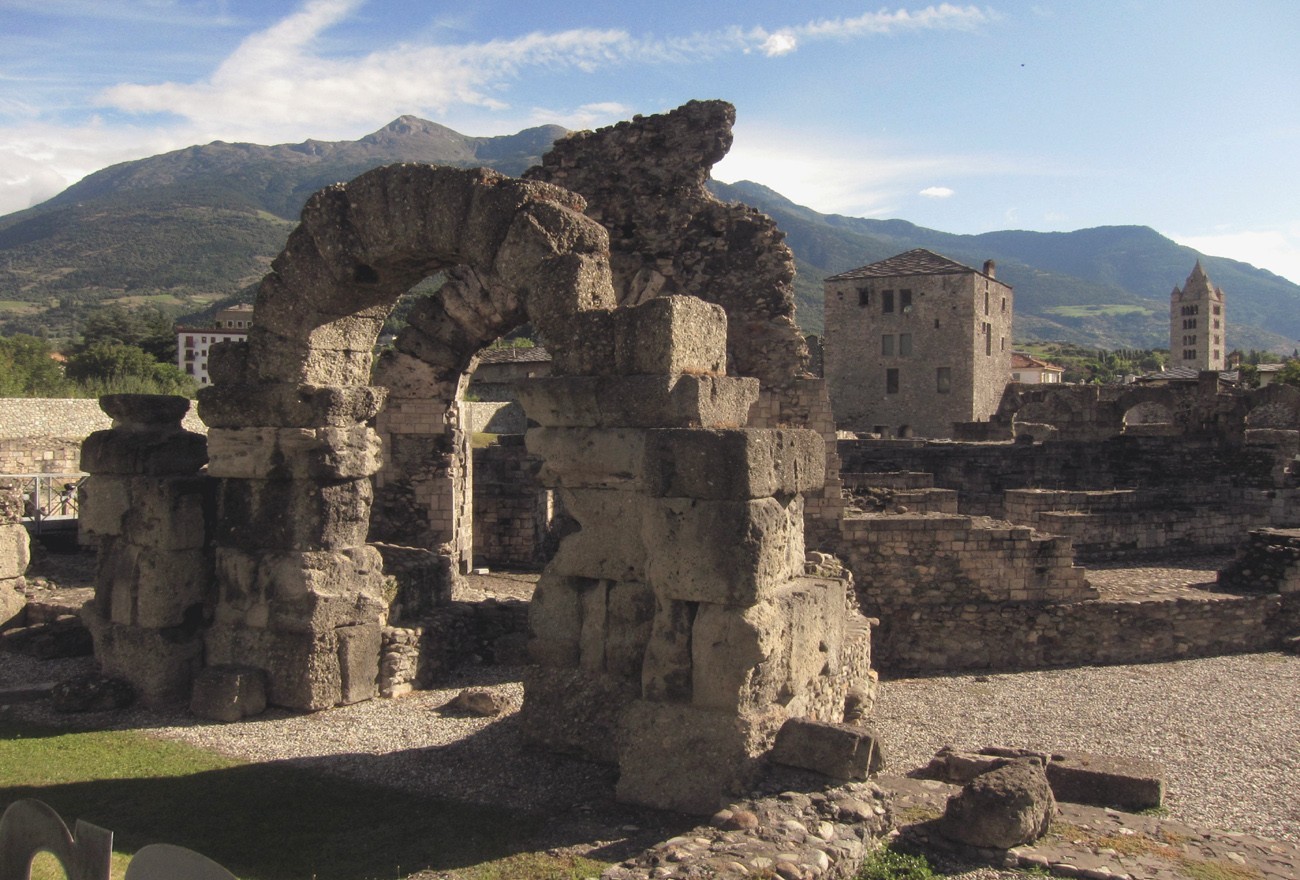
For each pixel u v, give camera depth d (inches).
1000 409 1881.2
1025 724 521.0
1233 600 687.1
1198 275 5216.5
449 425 721.0
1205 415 1219.2
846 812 295.1
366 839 314.7
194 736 421.4
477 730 426.6
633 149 724.7
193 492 477.7
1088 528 874.8
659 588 338.3
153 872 170.7
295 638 454.6
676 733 331.0
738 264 720.3
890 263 2696.9
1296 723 524.4
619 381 365.7
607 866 291.3
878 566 659.4
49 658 544.4
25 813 200.2
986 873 283.7
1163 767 451.2
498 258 405.4
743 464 323.9
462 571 745.0
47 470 1074.1
